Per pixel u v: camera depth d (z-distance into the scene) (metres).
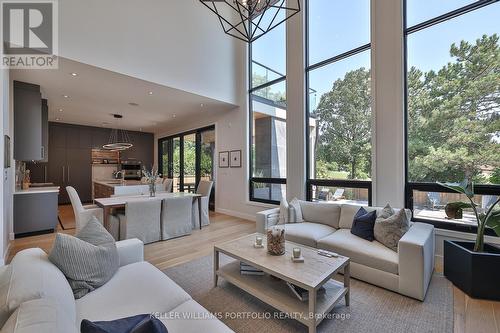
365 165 3.66
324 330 1.74
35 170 6.91
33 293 1.03
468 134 2.82
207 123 6.59
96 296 1.41
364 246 2.52
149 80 3.98
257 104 5.36
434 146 3.05
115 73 3.64
